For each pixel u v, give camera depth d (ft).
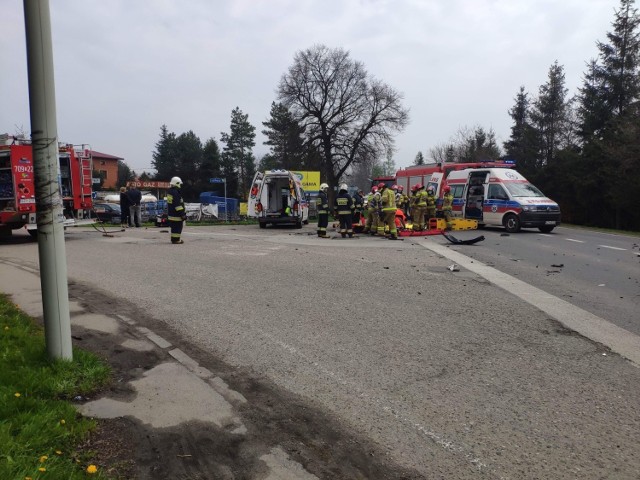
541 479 9.68
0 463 8.82
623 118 108.78
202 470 9.68
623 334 18.92
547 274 31.63
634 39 127.85
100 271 29.76
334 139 161.58
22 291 23.48
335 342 17.39
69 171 47.70
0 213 42.57
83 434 10.46
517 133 183.62
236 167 251.19
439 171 75.15
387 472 9.86
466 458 10.37
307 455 10.37
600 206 122.42
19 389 11.78
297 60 158.71
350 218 55.01
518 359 16.07
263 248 41.91
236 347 16.76
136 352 15.94
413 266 32.86
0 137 43.16
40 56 12.44
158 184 180.96
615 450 10.77
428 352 16.55
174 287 25.43
